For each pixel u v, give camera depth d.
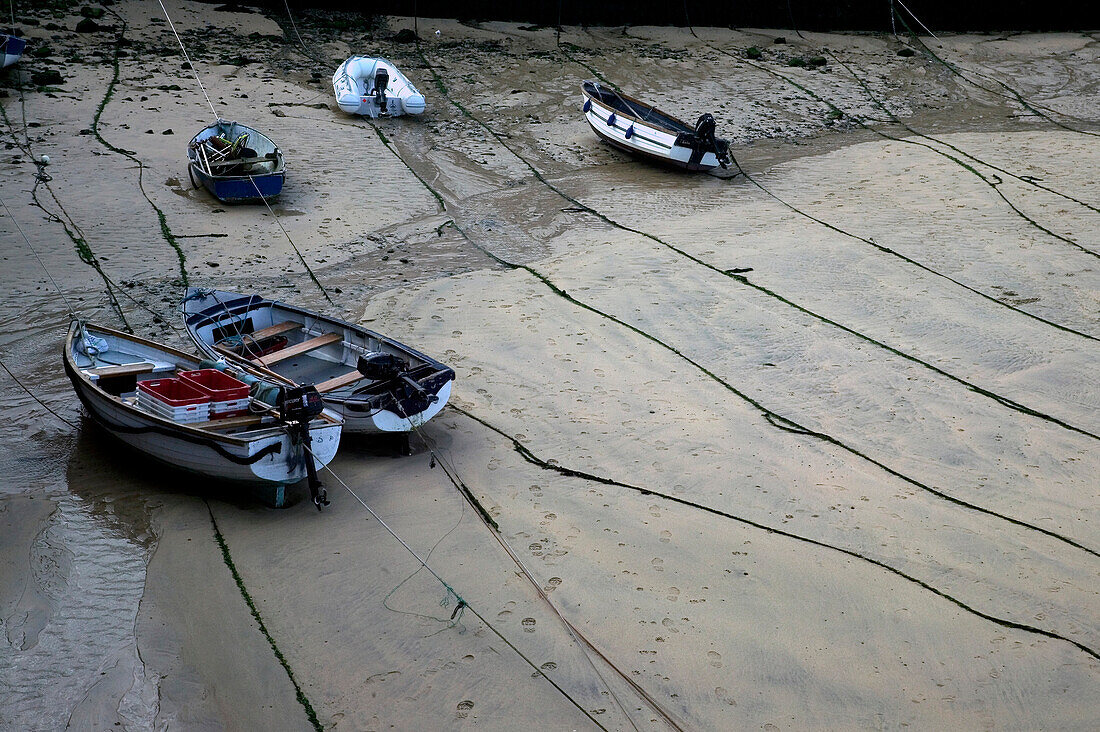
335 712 6.76
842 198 18.73
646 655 7.35
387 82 21.50
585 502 9.38
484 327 13.12
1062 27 31.84
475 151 20.50
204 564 8.27
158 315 12.85
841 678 7.18
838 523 9.20
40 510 8.89
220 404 9.23
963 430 11.07
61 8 24.80
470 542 8.69
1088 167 20.53
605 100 22.16
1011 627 7.80
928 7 31.34
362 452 10.23
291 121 20.47
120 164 17.47
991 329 13.55
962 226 17.31
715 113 23.58
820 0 30.66
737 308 13.95
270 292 13.82
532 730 6.64
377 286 14.31
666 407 11.31
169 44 23.81
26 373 11.43
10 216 15.29
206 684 7.00
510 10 29.00
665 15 30.02
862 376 12.22
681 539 8.84
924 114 24.61
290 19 26.75
